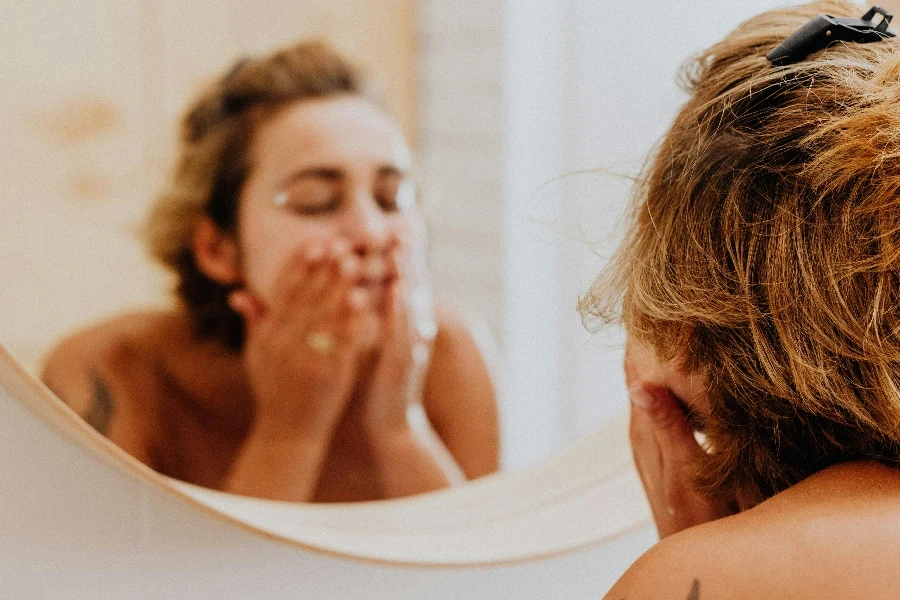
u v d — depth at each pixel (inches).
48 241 56.1
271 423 47.7
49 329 55.9
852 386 14.4
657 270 16.2
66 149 57.1
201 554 22.9
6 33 55.3
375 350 50.8
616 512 28.3
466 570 26.5
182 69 60.0
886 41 15.8
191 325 50.9
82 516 21.2
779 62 16.0
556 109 58.1
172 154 58.1
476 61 64.2
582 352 59.4
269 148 53.7
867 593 12.8
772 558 13.4
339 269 50.6
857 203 14.0
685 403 17.9
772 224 14.6
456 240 67.4
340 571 24.9
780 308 14.5
